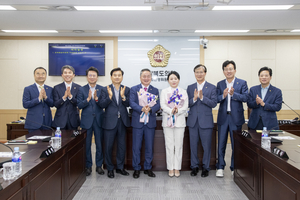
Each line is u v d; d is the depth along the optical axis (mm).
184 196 2656
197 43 5641
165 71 5676
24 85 5648
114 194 2701
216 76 5664
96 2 3363
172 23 4438
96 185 2951
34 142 2295
